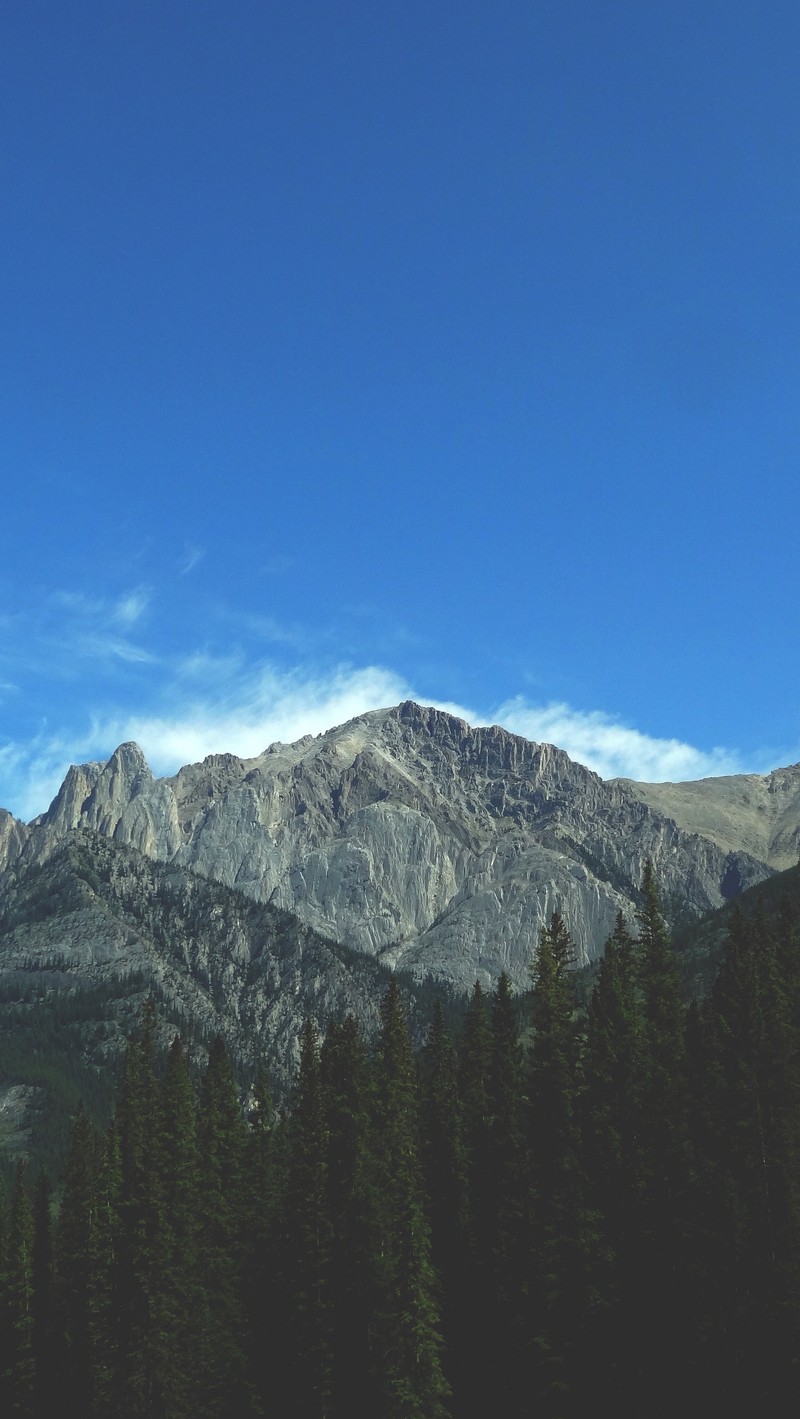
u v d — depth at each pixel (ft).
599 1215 378.32
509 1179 417.69
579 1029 437.17
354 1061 476.54
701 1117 390.42
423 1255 383.24
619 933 464.65
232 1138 498.69
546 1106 422.82
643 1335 365.20
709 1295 358.02
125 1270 444.96
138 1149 469.16
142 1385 430.20
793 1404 342.23
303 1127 435.94
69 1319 499.51
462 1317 407.03
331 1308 409.28
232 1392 426.10
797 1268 351.46
